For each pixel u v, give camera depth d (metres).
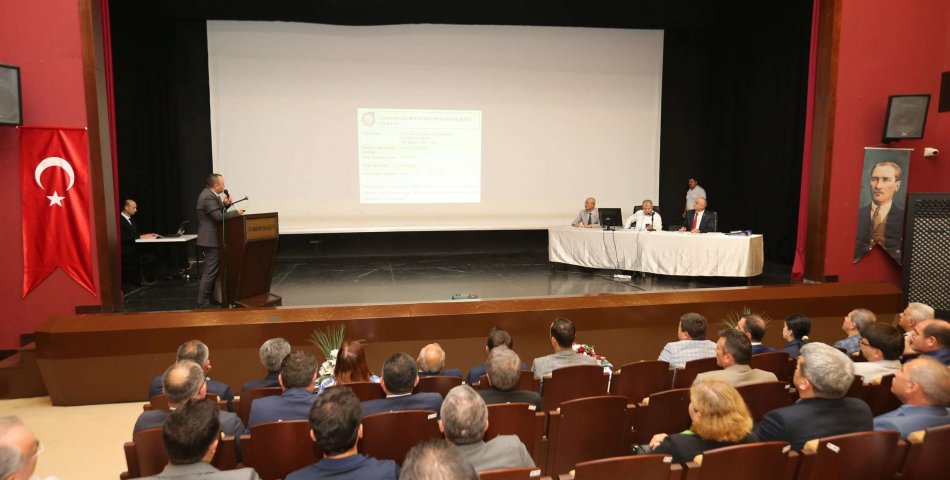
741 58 11.20
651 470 1.85
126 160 8.48
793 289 5.79
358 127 10.23
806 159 7.23
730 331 2.97
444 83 10.42
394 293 7.18
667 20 10.08
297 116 10.03
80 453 3.70
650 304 5.30
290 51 9.91
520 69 10.62
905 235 6.14
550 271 8.91
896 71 6.90
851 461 2.01
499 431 2.47
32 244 5.39
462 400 1.93
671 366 3.73
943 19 6.91
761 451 1.89
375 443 2.33
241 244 5.62
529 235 11.22
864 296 5.87
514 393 2.68
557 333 3.38
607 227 8.76
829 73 6.81
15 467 1.64
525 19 9.64
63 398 4.53
